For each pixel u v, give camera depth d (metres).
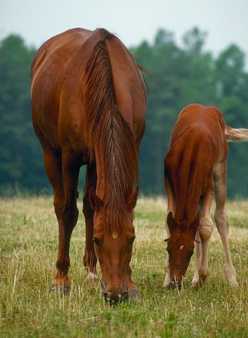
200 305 12.00
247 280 13.37
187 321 11.17
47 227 16.70
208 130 13.19
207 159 12.84
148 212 19.00
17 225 16.86
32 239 15.68
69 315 11.27
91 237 13.15
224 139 13.75
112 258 10.94
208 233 12.95
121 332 10.75
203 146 12.84
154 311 11.54
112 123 11.29
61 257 12.65
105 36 12.47
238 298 12.26
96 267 13.34
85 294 12.20
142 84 12.74
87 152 12.12
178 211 12.62
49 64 13.18
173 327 10.95
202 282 12.94
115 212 10.99
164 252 14.92
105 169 11.17
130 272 11.32
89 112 11.59
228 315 11.44
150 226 17.28
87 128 11.77
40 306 11.58
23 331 10.81
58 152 13.20
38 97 13.21
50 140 13.12
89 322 11.05
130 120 11.90
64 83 12.45
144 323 11.02
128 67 12.44
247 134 13.98
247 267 14.19
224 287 12.98
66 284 12.59
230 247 15.45
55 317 11.14
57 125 12.74
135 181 11.20
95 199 11.15
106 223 10.98
